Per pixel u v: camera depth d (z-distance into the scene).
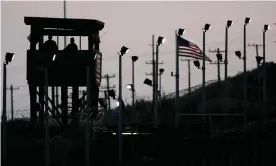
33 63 148.00
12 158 124.50
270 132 183.12
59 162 118.06
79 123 151.75
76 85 149.25
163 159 137.38
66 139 121.69
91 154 131.38
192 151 155.00
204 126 175.88
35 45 151.62
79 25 152.38
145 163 128.12
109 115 157.75
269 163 132.50
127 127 173.88
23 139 141.50
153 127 163.75
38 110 154.88
